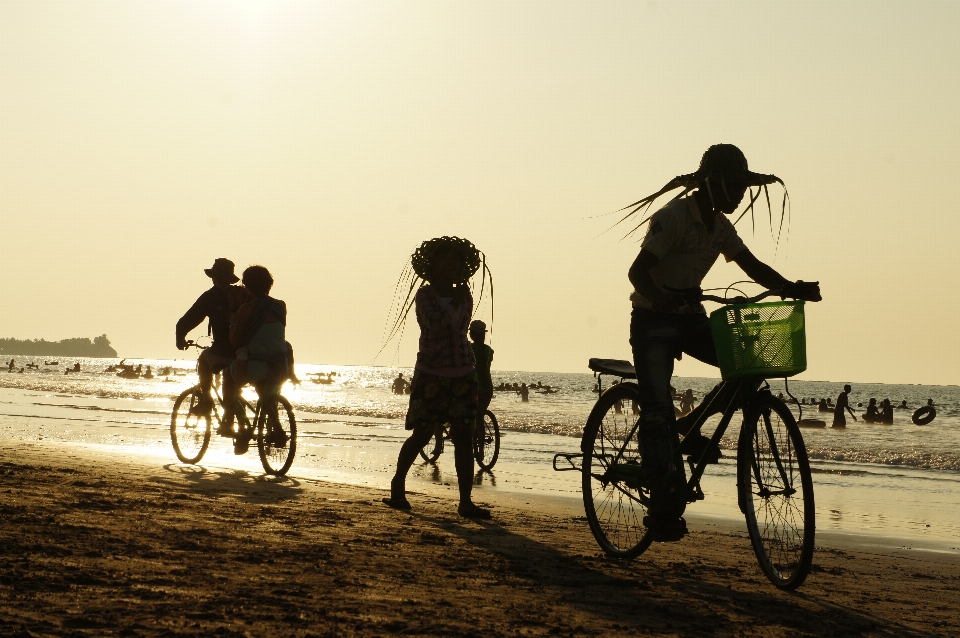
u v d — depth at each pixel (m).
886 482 13.21
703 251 4.93
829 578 5.15
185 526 5.44
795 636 3.67
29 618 3.14
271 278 10.11
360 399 51.38
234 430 10.16
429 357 7.27
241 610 3.47
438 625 3.43
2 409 23.91
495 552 5.33
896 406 73.56
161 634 3.08
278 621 3.35
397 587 4.11
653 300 4.64
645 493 5.16
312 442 16.55
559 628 3.52
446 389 7.24
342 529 5.84
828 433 29.36
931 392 173.38
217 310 10.50
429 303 7.21
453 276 7.25
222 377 10.16
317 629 3.27
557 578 4.61
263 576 4.14
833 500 10.86
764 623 3.87
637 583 4.59
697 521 8.36
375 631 3.30
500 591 4.19
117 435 15.73
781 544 4.68
